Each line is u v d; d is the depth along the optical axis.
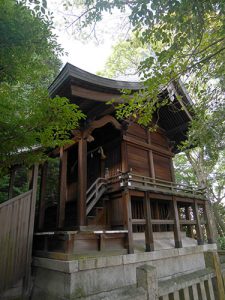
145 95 3.95
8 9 2.65
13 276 4.76
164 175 8.88
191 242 7.60
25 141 2.91
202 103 4.86
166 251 5.87
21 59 3.04
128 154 7.68
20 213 5.21
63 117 3.20
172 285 2.43
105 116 6.83
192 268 6.43
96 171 8.48
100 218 6.49
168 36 3.42
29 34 2.87
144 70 3.56
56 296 4.11
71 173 9.18
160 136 9.41
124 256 4.88
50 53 3.42
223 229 16.25
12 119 2.74
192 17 2.97
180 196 7.20
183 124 9.05
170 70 3.56
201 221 7.84
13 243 4.92
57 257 4.50
